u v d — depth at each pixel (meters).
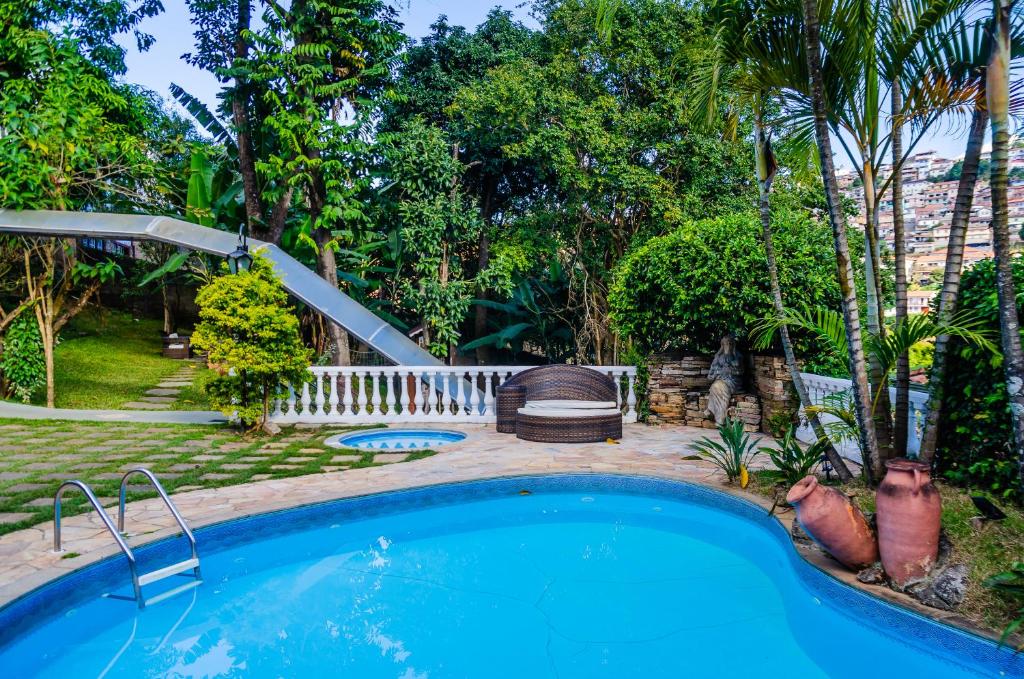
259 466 7.88
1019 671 3.30
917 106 5.31
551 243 17.45
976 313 5.16
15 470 7.59
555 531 6.37
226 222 18.05
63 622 4.24
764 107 6.36
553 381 10.20
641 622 4.32
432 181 17.56
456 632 4.20
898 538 4.04
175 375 17.97
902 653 3.77
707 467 7.69
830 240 10.58
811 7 4.92
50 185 13.67
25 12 14.85
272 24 15.86
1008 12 3.83
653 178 15.41
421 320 18.73
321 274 16.31
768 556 5.60
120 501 5.20
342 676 3.62
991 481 5.11
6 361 13.31
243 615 4.46
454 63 22.36
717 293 9.94
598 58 16.27
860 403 5.50
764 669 3.72
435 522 6.73
